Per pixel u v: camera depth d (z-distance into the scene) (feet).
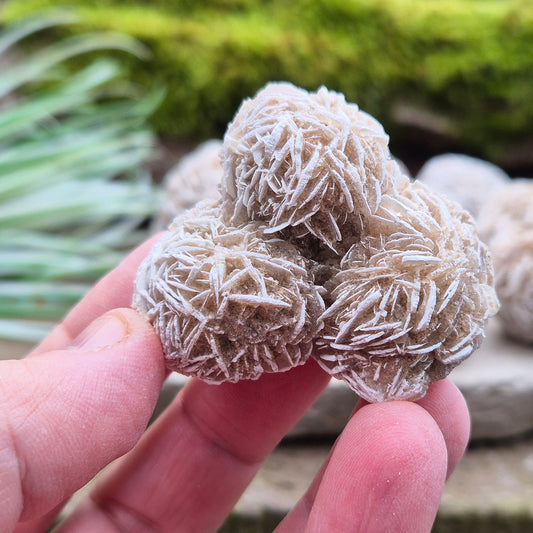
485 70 1.02
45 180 0.86
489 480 0.58
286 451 0.62
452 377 0.61
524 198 0.68
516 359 0.64
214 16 1.09
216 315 0.31
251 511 0.54
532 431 0.64
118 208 0.85
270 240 0.33
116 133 1.03
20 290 0.74
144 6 1.11
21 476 0.30
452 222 0.34
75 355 0.32
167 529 0.45
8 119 0.85
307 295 0.32
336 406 0.60
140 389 0.33
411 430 0.31
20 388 0.30
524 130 1.07
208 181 0.69
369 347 0.32
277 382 0.42
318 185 0.31
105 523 0.44
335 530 0.32
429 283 0.32
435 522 0.54
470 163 0.90
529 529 0.54
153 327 0.34
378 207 0.33
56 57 0.95
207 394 0.44
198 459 0.44
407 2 1.06
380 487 0.31
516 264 0.63
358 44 1.03
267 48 1.01
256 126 0.33
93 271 0.79
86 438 0.31
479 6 1.12
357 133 0.33
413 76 1.04
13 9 1.08
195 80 1.02
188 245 0.33
